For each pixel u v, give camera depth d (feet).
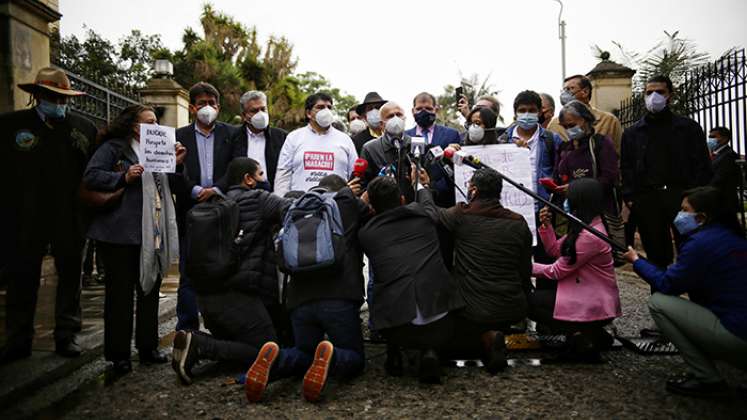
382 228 12.24
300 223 11.68
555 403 10.69
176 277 25.86
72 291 13.82
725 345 10.34
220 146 15.30
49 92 13.46
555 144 15.97
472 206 13.12
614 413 10.17
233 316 12.34
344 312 11.83
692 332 10.72
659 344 14.10
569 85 18.38
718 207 10.70
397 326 11.74
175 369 11.79
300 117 100.01
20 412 10.67
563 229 15.21
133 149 13.38
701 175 14.90
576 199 13.12
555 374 12.42
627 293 22.74
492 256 12.50
